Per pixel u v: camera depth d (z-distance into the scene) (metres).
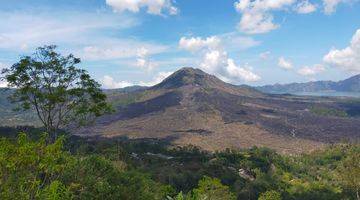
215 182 79.38
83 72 51.50
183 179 154.50
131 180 40.22
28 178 18.33
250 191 174.50
